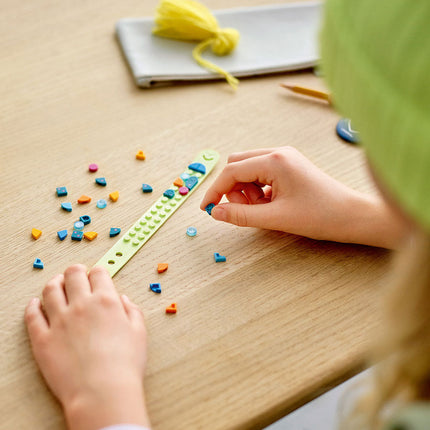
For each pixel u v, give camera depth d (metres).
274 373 0.63
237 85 0.85
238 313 0.66
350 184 0.76
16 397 0.61
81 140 0.77
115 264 0.68
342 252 0.71
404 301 0.55
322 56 0.54
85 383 0.61
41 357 0.62
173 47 0.86
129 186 0.74
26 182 0.73
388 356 0.57
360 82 0.51
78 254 0.69
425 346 0.55
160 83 0.84
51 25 0.89
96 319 0.63
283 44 0.88
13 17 0.89
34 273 0.68
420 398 0.56
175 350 0.64
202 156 0.77
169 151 0.77
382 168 0.52
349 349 0.64
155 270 0.68
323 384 0.63
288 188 0.71
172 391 0.62
